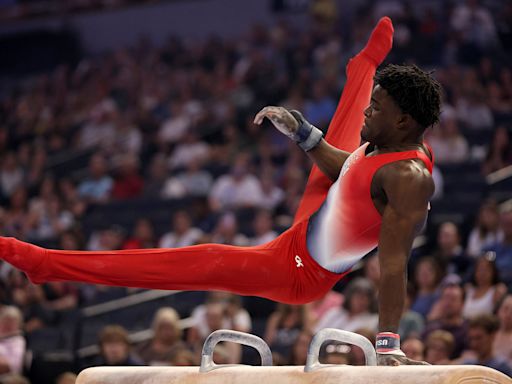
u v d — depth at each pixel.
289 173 17.53
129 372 4.95
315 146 5.48
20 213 20.19
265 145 20.08
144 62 29.58
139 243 16.52
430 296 11.66
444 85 20.50
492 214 13.16
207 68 28.05
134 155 21.88
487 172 16.69
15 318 12.12
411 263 13.13
